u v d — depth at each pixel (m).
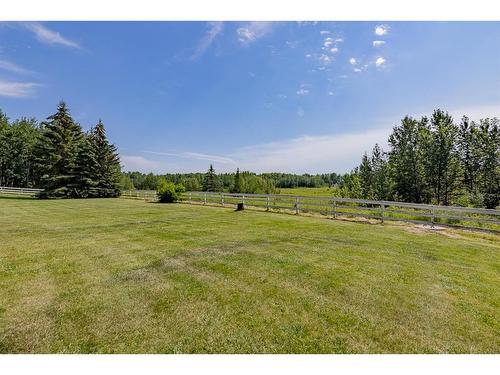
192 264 6.34
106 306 4.29
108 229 10.67
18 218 13.69
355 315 4.08
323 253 7.35
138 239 8.89
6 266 6.14
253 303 4.43
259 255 7.10
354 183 37.03
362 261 6.68
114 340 3.46
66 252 7.30
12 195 34.00
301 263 6.45
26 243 8.28
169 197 24.88
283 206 17.23
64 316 3.99
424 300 4.61
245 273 5.76
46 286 5.05
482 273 6.00
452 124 31.06
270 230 10.62
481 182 30.08
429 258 7.05
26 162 48.56
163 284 5.17
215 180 62.03
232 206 20.69
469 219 10.86
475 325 3.88
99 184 34.34
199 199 25.78
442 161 30.03
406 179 32.66
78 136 34.59
